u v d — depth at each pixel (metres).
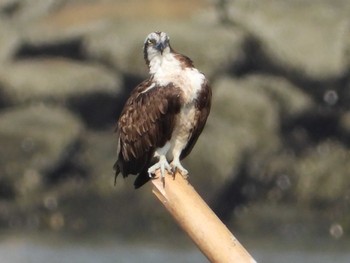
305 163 22.61
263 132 22.50
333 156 22.83
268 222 21.47
